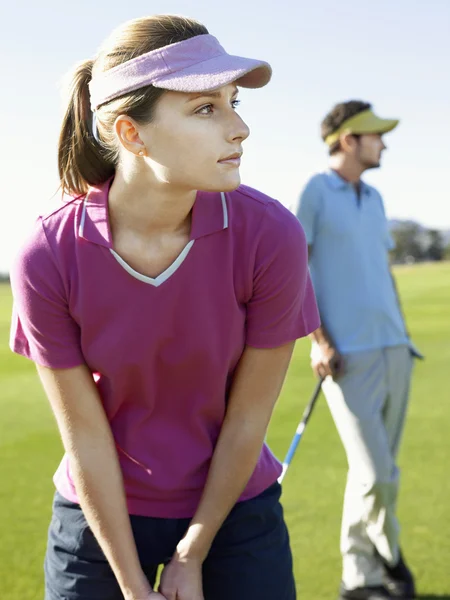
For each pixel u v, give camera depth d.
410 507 4.13
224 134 1.69
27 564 3.48
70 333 1.88
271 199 1.91
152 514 2.03
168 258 1.83
